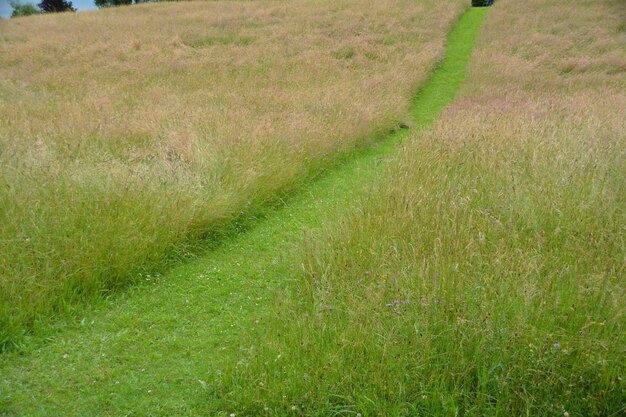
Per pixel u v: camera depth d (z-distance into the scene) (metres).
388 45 19.42
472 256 4.29
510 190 5.75
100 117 10.27
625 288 3.80
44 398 3.42
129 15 26.75
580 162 6.13
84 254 4.85
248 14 25.02
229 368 3.55
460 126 8.73
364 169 8.80
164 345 4.05
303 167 8.23
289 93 12.80
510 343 3.34
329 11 25.06
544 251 4.57
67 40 21.25
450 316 3.68
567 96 12.40
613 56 16.66
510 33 20.42
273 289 4.86
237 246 5.98
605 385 3.15
